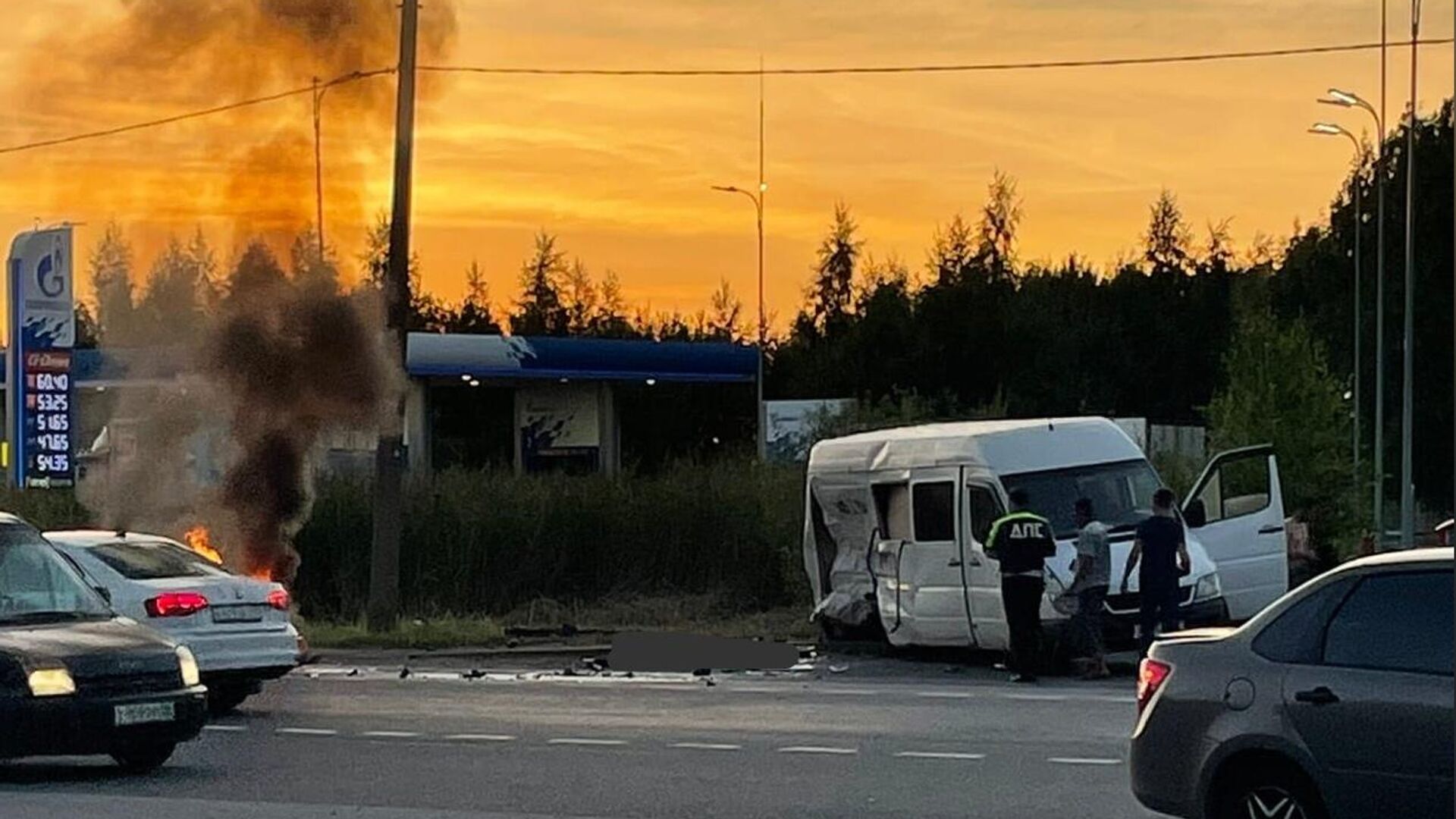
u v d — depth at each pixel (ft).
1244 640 33.01
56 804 41.55
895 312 242.37
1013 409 236.43
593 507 108.58
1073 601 71.00
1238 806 32.71
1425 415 192.13
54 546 52.37
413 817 39.55
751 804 41.11
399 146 96.02
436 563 105.60
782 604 107.14
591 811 40.47
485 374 169.17
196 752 50.65
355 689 68.03
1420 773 30.27
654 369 180.55
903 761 47.39
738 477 112.16
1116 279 262.26
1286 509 137.39
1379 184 144.77
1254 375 142.61
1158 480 77.97
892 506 80.33
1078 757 47.85
